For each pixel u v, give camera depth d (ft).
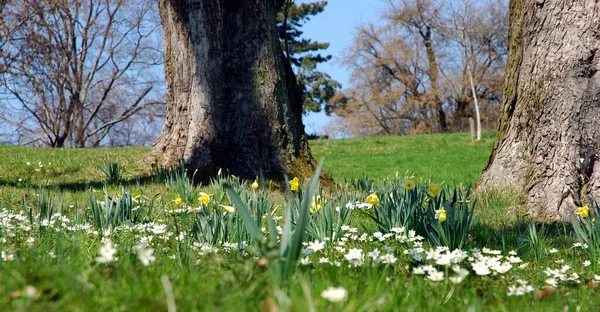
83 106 126.00
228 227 16.46
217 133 37.60
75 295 6.95
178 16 38.09
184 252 12.14
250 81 38.14
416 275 11.13
